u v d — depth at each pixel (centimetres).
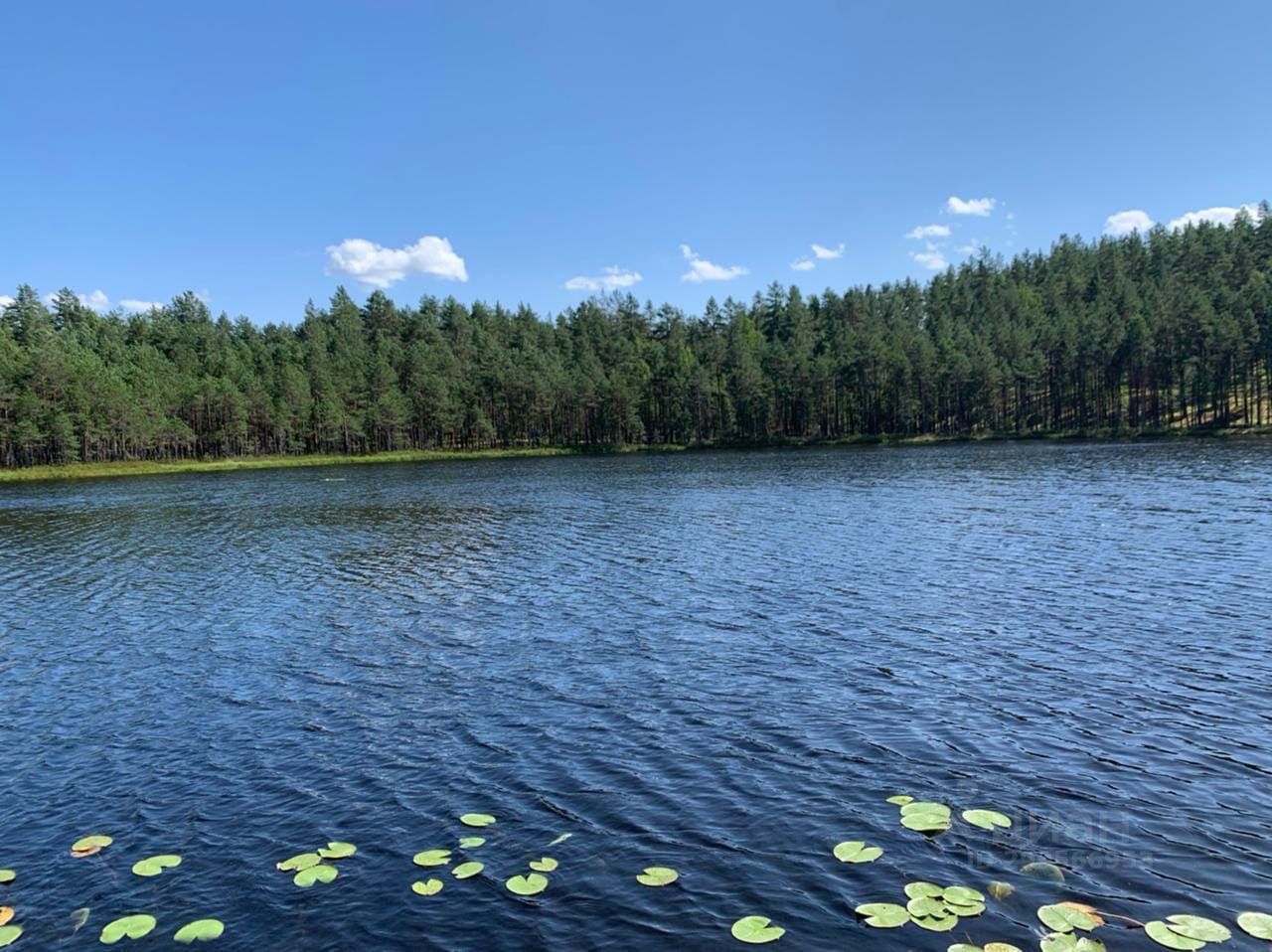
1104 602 2217
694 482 7225
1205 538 3125
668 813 1141
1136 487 5128
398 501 6259
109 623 2425
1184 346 13100
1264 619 1994
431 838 1094
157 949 866
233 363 15912
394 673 1844
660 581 2759
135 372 14300
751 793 1191
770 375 16125
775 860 1008
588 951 844
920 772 1237
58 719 1609
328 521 5012
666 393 16588
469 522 4734
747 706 1552
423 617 2367
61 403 12412
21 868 1050
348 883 986
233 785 1284
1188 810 1094
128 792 1272
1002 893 912
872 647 1897
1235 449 8569
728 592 2541
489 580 2898
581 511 5128
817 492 5784
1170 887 917
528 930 884
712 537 3753
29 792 1281
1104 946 811
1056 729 1380
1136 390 13538
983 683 1625
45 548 4122
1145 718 1412
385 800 1214
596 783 1245
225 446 14275
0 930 912
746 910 905
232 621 2402
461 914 915
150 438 12925
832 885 945
